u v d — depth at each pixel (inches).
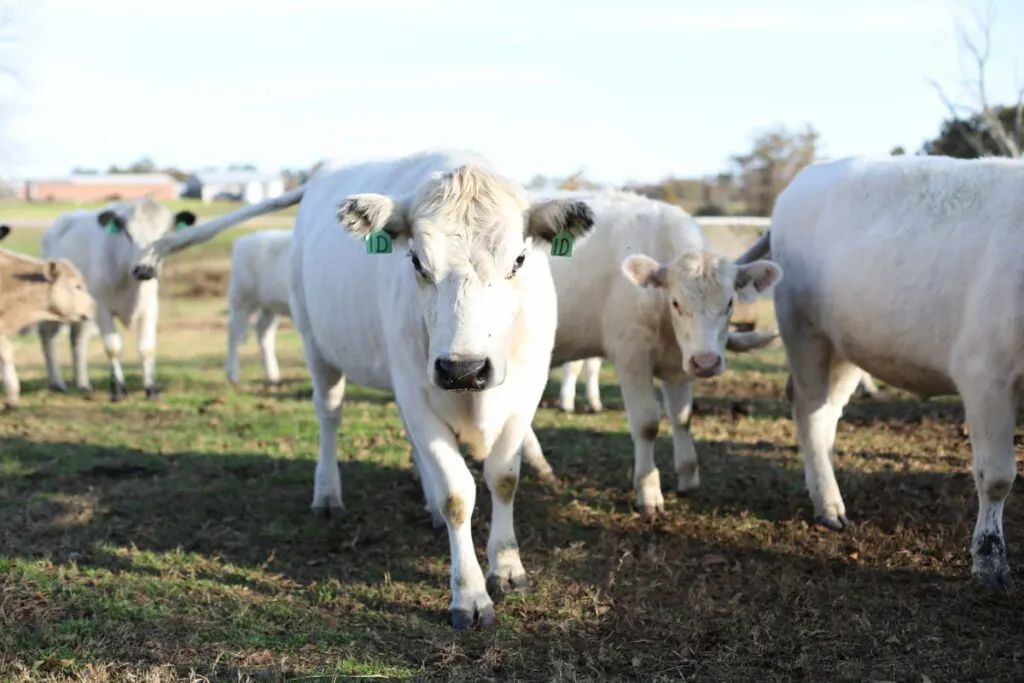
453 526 195.0
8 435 363.9
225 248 1318.9
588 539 246.4
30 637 179.8
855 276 235.1
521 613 197.2
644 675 172.6
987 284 204.8
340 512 266.1
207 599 204.1
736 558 231.8
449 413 194.1
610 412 414.0
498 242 177.0
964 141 735.1
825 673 172.6
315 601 206.4
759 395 445.4
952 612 197.2
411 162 231.5
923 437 347.3
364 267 223.6
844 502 271.3
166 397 463.5
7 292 418.0
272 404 442.3
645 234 278.1
